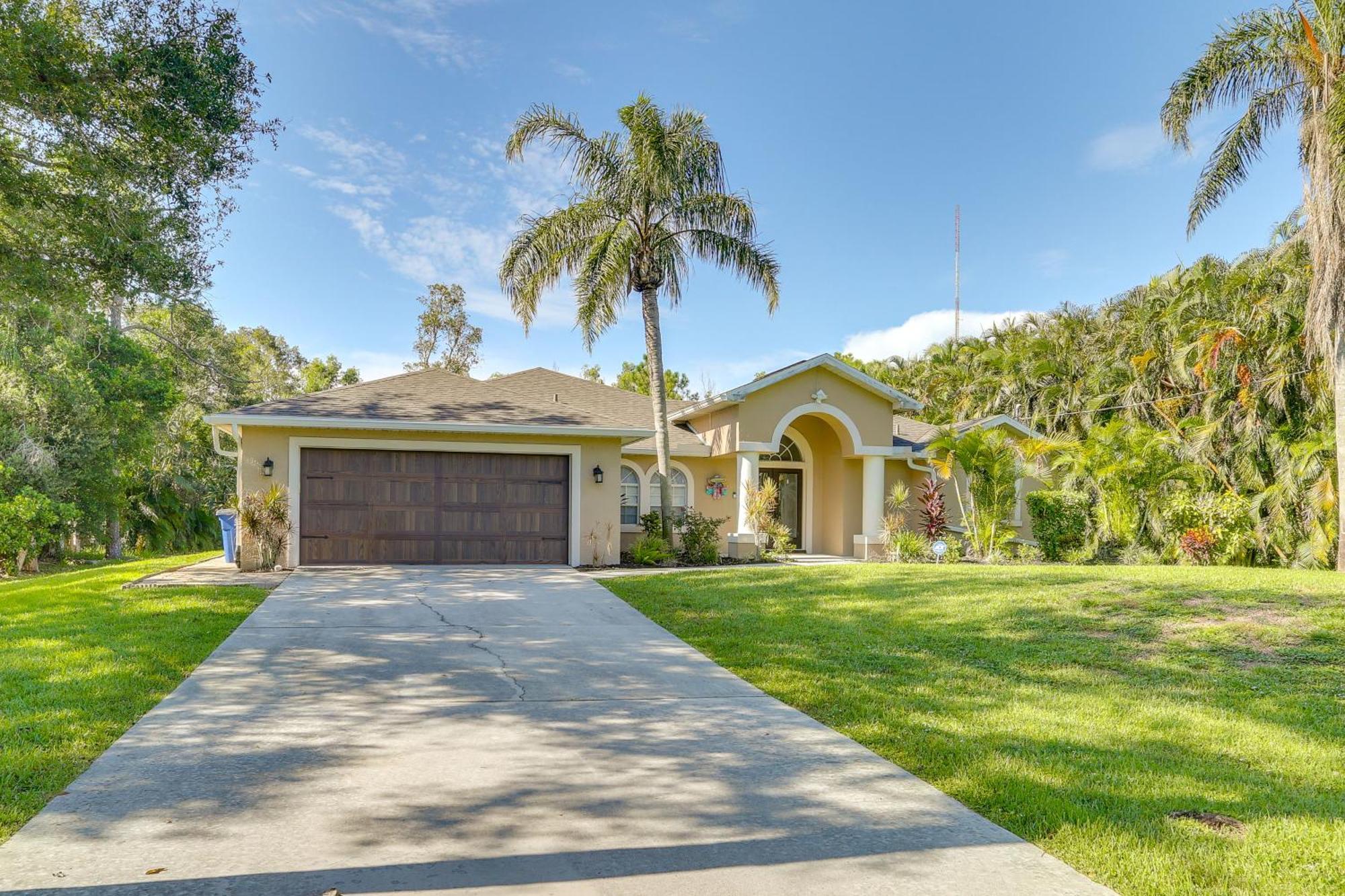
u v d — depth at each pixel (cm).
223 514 1653
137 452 2962
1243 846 385
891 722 595
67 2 1111
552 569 1504
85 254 1199
